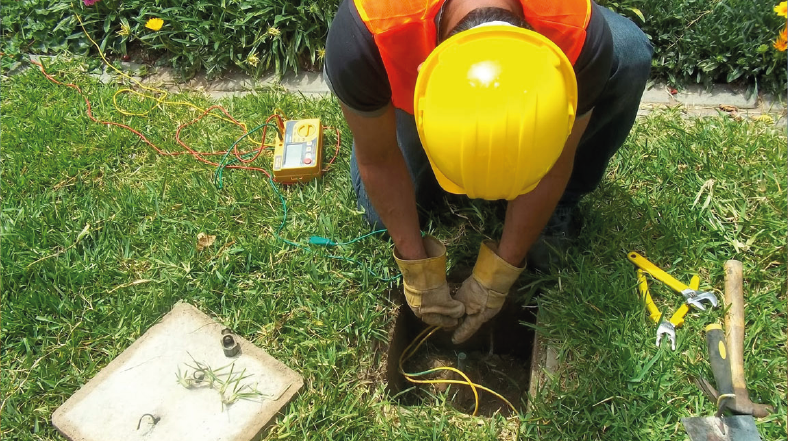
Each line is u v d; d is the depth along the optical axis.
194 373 2.00
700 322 2.08
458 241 2.37
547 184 1.74
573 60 1.45
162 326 2.15
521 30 1.28
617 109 2.01
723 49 2.90
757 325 2.06
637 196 2.43
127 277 2.31
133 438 1.91
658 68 2.98
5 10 3.31
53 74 3.15
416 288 1.96
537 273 2.25
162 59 3.23
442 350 2.53
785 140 2.61
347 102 1.59
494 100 1.24
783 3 2.55
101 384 2.03
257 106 2.89
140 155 2.77
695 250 2.28
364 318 2.15
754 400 1.95
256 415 1.94
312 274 2.25
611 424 1.90
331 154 2.67
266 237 2.40
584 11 1.42
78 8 3.27
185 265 2.30
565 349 2.05
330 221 2.40
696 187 2.46
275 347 2.12
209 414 1.95
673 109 2.81
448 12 1.40
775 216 2.32
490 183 1.36
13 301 2.26
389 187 1.82
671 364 1.99
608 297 2.14
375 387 2.07
